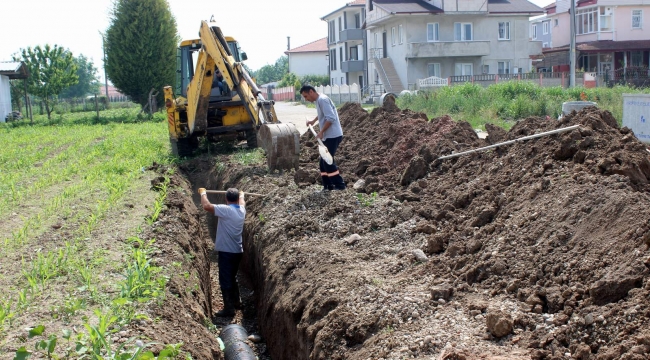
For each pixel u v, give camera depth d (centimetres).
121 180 1226
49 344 466
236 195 905
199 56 1463
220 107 1576
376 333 562
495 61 4697
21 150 1917
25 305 586
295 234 861
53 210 1005
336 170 1024
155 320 577
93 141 2200
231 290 909
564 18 5122
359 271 693
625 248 523
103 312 577
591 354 443
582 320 471
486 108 2483
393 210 877
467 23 4603
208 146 1652
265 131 1235
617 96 2553
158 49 4034
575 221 607
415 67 4572
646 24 4731
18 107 4481
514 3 4797
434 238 719
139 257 650
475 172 912
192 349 559
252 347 794
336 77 6359
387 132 1289
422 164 1021
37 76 3903
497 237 663
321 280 694
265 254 877
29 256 757
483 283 598
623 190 611
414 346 508
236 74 1348
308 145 1538
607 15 4675
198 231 1051
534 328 500
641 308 453
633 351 413
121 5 3956
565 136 771
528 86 2828
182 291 691
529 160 809
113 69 4028
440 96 2812
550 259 573
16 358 446
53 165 1563
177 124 1609
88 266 698
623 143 736
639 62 4734
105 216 948
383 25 4966
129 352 481
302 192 1027
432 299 591
